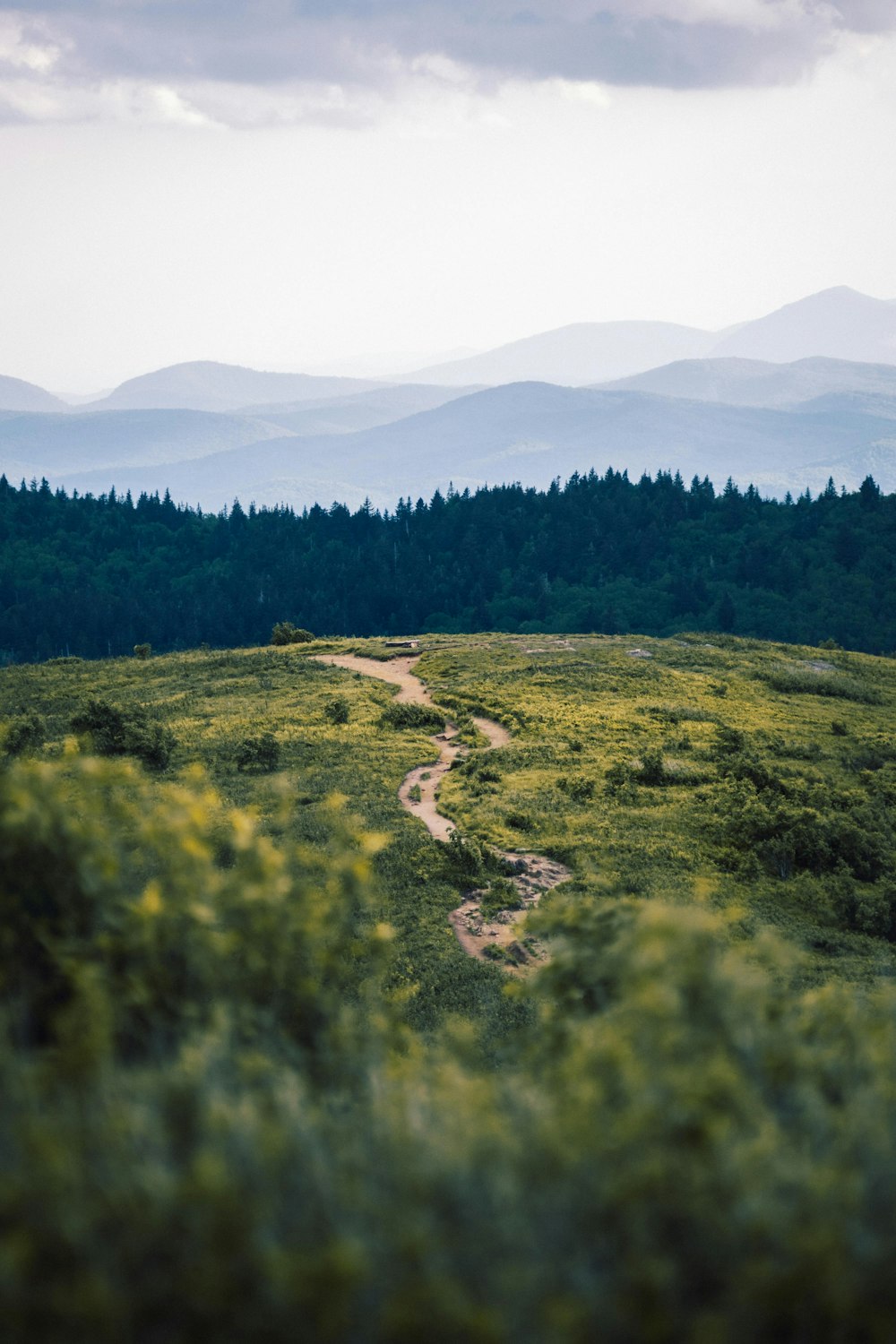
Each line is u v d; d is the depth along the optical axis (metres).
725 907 26.86
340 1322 3.12
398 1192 3.89
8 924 5.59
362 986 10.28
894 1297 3.54
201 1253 3.35
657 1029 4.72
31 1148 3.72
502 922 25.31
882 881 31.34
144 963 5.55
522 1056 6.45
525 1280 3.33
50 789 6.15
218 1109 4.07
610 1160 3.93
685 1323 3.41
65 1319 3.11
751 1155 3.90
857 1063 5.17
